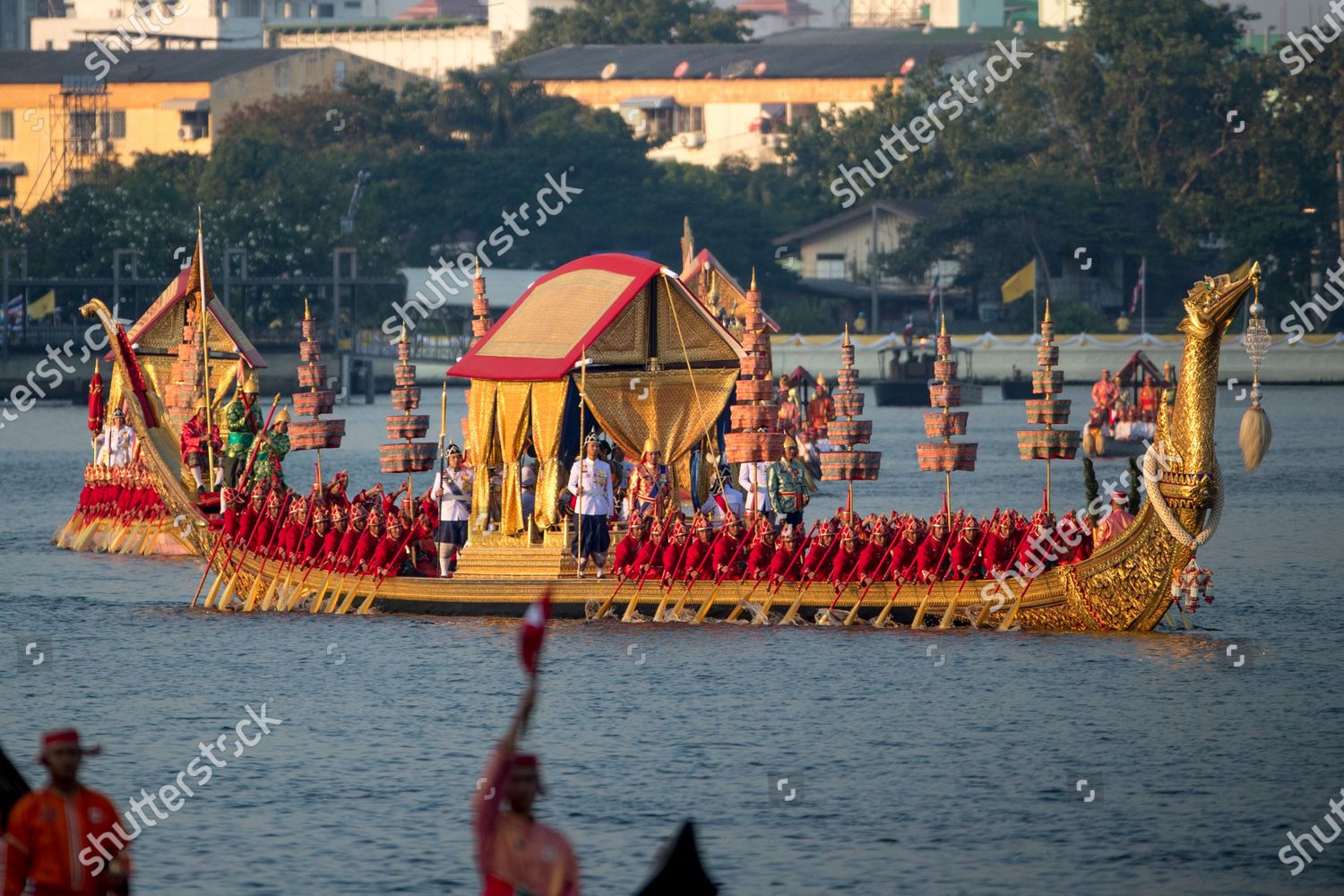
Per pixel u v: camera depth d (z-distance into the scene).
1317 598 168.25
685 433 163.00
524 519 162.38
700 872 68.12
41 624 161.75
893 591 150.38
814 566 152.25
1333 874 88.81
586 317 160.25
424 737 115.88
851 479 154.62
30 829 70.50
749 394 158.12
